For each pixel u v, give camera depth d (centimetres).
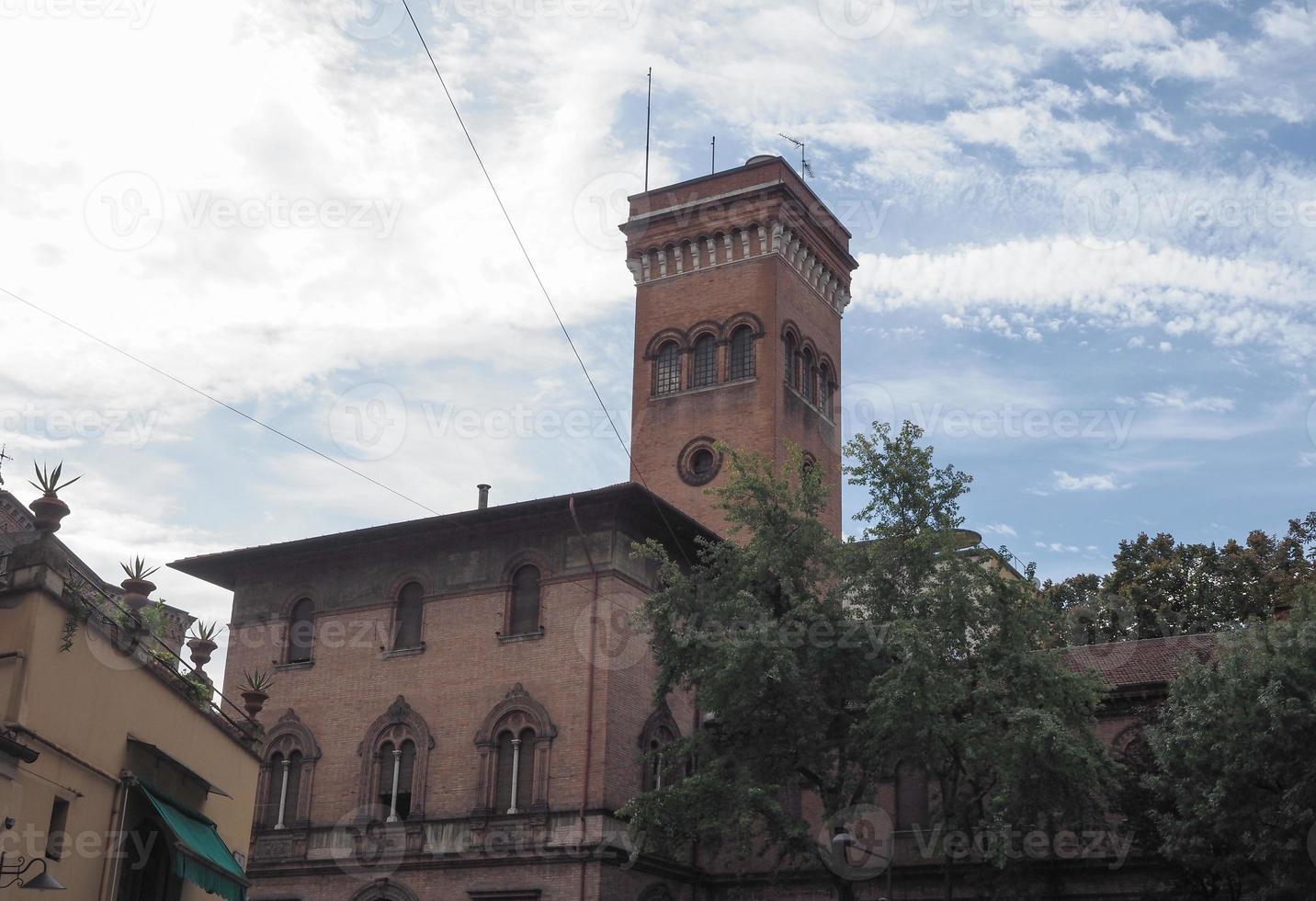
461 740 4350
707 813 3578
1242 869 3531
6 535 2375
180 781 2595
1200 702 3541
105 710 2286
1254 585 5875
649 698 4400
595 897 3956
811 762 3662
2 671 2034
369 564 4772
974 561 3791
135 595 2697
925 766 3625
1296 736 3369
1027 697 3528
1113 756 4169
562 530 4438
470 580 4547
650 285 6338
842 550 3803
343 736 4569
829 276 6531
